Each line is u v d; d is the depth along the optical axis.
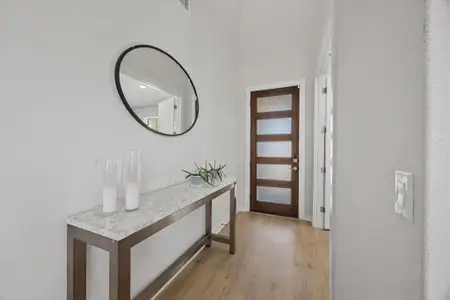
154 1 1.75
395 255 0.57
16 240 0.96
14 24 0.94
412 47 0.48
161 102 1.82
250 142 3.83
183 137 2.17
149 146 1.70
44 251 1.05
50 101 1.07
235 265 2.12
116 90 1.41
